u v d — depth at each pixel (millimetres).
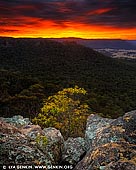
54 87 72438
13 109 43312
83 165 7617
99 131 9367
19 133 10008
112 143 7715
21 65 180125
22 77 87250
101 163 6875
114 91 96875
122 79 151250
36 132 11539
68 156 11008
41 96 54594
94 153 7492
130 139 8070
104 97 66125
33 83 78875
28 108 42938
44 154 8938
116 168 6438
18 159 7645
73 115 16578
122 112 51719
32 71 151375
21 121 15203
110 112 48438
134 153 7055
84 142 11922
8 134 9383
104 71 186125
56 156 10469
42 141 10023
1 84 71875
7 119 15430
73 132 16438
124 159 6801
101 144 8250
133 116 9125
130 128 8555
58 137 11602
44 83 79188
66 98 15992
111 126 9016
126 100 77188
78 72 168875
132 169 6336
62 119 16484
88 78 136625
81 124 16703
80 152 11164
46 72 148625
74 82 102438
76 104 16625
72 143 11859
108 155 7105
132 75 180875
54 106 15539
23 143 8797
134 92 99500
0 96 55562
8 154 7773
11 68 163750
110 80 141000
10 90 69062
